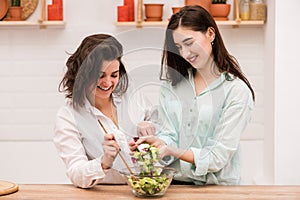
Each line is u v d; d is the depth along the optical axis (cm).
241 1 397
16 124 419
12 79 417
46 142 420
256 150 412
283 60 362
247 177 412
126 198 204
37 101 418
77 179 217
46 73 416
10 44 414
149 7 394
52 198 204
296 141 362
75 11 412
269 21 384
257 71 411
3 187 214
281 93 363
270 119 379
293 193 213
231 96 225
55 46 414
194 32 228
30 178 419
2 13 401
